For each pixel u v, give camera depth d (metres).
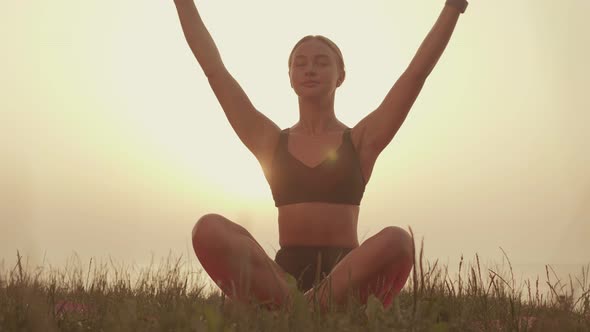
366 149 4.40
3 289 3.00
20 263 2.62
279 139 4.52
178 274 4.36
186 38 4.64
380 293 3.74
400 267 3.71
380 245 3.64
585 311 3.12
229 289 3.78
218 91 4.60
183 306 2.96
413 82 4.30
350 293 3.28
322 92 4.49
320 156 4.35
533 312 3.33
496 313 3.44
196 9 4.70
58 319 3.03
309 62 4.54
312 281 4.16
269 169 4.53
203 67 4.61
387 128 4.36
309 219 4.24
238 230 3.80
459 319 2.92
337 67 4.68
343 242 4.25
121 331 2.62
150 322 2.76
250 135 4.55
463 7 4.29
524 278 3.64
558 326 2.74
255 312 2.91
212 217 3.76
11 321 2.69
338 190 4.27
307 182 4.27
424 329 2.66
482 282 3.56
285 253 4.28
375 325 2.68
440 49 4.29
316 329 2.73
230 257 3.66
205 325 2.57
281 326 2.70
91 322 3.08
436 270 3.47
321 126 4.54
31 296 2.76
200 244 3.69
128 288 4.50
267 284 3.69
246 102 4.60
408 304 3.90
